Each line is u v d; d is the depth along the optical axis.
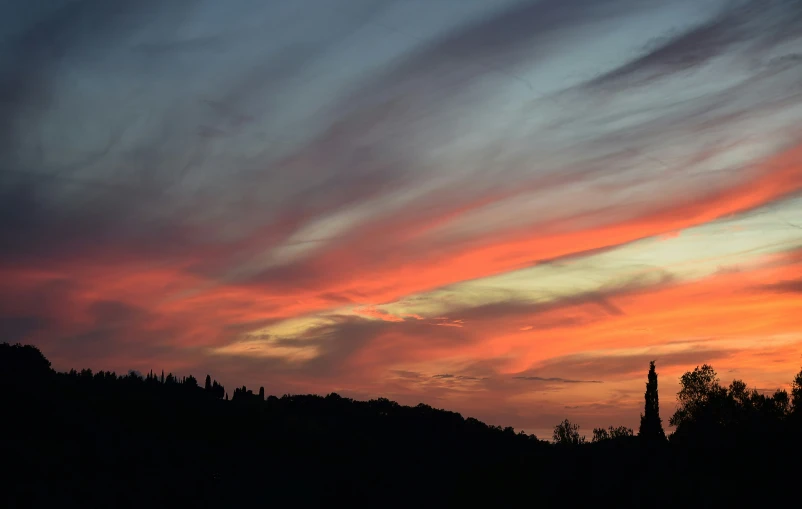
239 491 100.00
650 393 99.00
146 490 89.94
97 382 145.75
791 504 61.62
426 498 94.50
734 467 70.81
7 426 100.12
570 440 90.56
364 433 146.00
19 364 136.88
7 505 73.12
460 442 135.25
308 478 110.62
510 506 79.19
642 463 77.81
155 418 128.00
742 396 83.38
